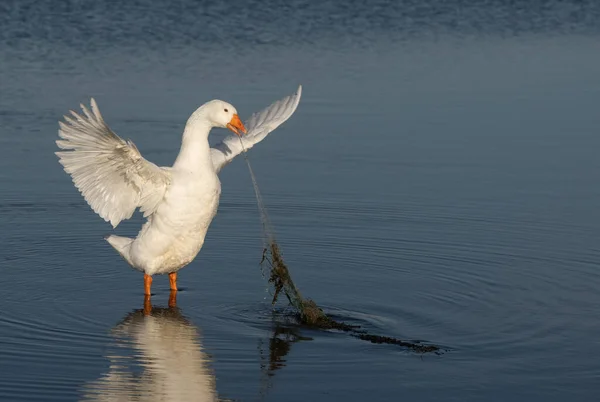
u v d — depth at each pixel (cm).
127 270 1420
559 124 2098
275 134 2045
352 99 2289
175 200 1223
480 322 1219
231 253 1488
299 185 1773
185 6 3189
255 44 2845
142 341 1152
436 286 1347
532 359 1109
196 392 1021
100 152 1191
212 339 1164
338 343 1155
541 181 1784
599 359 1111
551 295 1311
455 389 1033
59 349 1120
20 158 1873
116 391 1020
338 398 1010
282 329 1197
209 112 1240
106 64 2581
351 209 1662
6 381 1033
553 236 1541
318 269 1412
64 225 1591
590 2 3525
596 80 2467
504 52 2806
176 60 2642
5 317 1216
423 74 2536
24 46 2744
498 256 1462
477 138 2016
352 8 3303
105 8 3127
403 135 2036
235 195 1731
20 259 1438
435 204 1684
